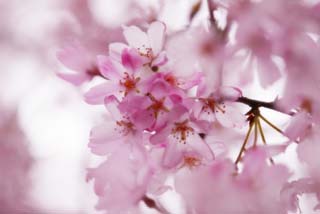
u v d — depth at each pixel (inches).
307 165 16.1
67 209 18.4
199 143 15.8
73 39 18.0
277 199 16.1
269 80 16.0
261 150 16.0
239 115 15.8
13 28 19.2
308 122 15.9
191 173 16.1
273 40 16.0
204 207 16.1
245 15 16.0
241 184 16.0
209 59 15.8
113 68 15.6
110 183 16.3
